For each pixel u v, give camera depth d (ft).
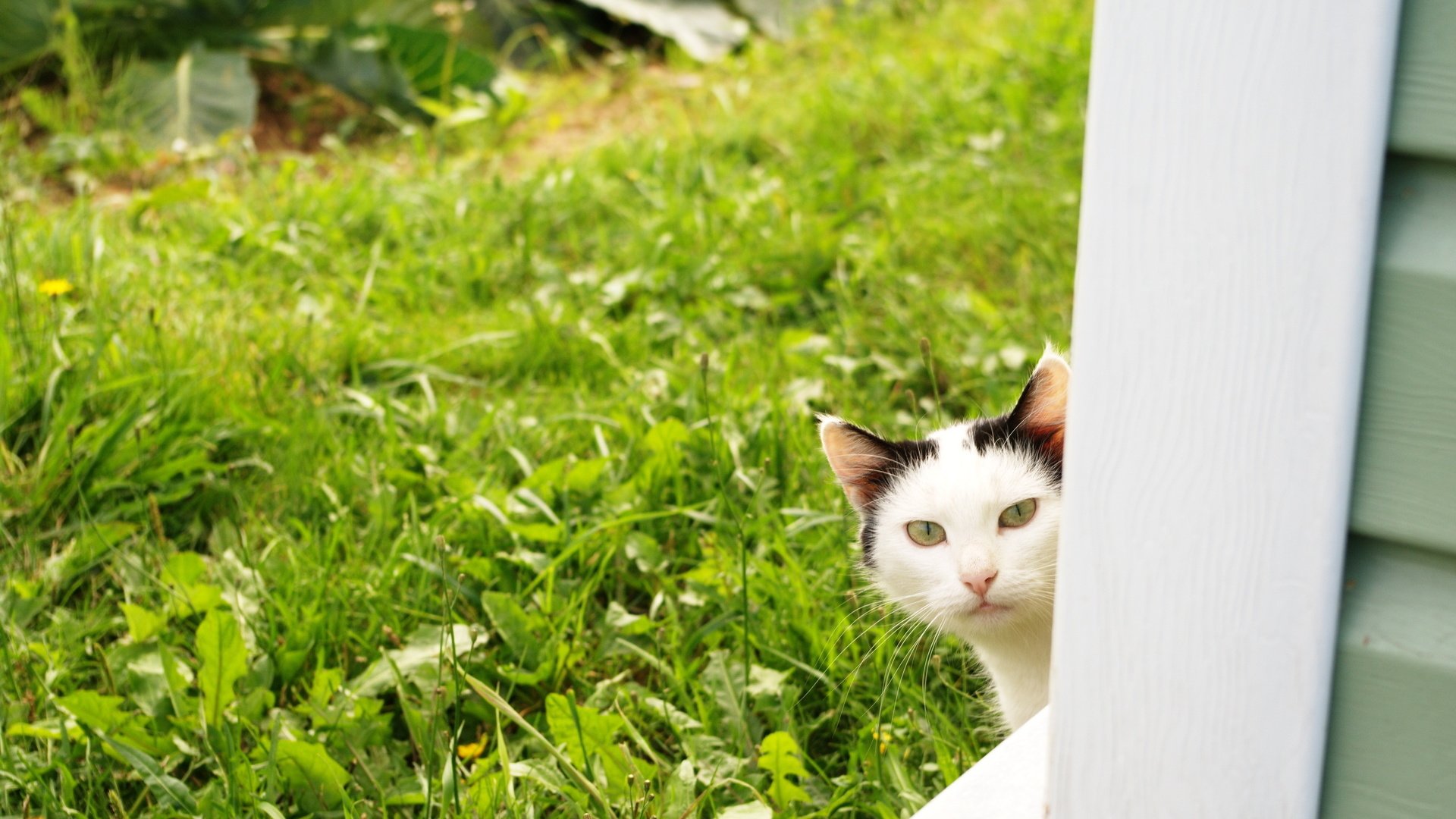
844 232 6.08
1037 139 7.22
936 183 6.68
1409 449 2.90
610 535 4.53
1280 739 3.20
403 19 8.96
